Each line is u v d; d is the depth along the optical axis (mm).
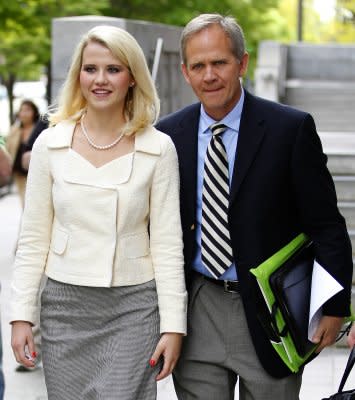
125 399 8266
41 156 8508
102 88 8359
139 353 8352
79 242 8336
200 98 8547
